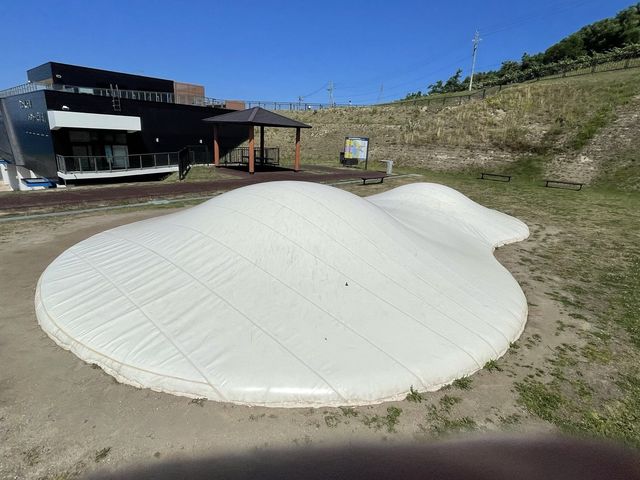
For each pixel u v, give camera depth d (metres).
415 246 5.77
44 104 18.94
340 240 5.04
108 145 21.67
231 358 3.54
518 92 27.19
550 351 4.53
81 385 3.46
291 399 3.29
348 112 35.94
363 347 3.79
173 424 3.07
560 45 50.34
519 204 14.02
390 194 10.37
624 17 48.62
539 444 3.13
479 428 3.24
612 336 4.95
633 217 12.02
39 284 5.23
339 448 2.95
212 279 4.46
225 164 24.64
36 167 22.84
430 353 3.88
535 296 6.13
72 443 2.87
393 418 3.26
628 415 3.52
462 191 16.73
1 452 2.77
